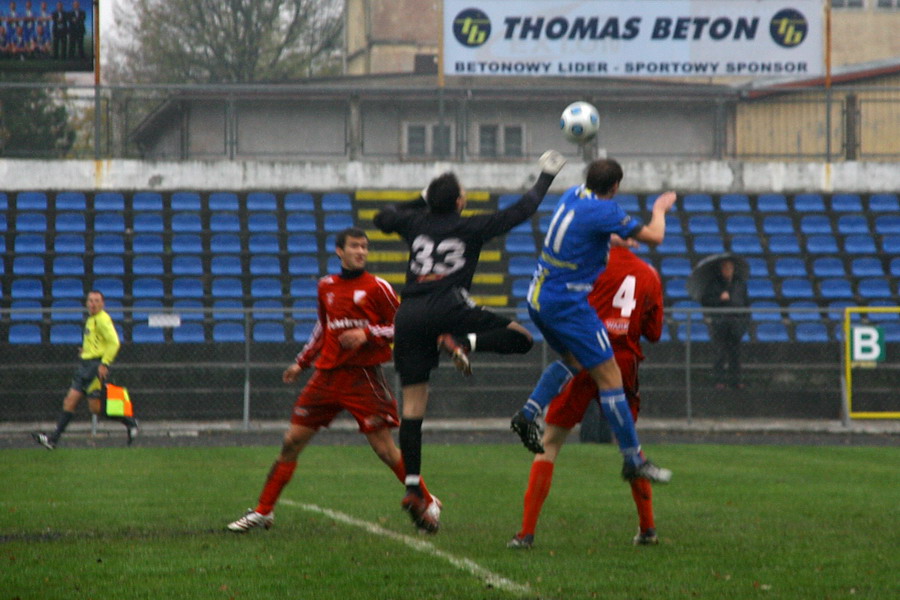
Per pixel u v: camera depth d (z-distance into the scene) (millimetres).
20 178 86062
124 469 44375
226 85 87938
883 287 82000
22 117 108250
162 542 26828
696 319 73375
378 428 29125
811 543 26859
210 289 79500
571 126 27562
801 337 71250
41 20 84312
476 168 89438
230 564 23766
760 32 86375
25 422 68000
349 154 91562
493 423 67750
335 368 28859
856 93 101812
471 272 27219
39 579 22203
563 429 26797
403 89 89312
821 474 42969
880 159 98438
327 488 38438
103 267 80250
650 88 92625
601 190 25781
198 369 69688
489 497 36219
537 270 26203
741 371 69812
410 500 27078
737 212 88625
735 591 21047
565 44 85688
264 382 69875
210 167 88125
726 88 96625
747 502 34938
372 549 25797
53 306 76312
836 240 85875
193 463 46875
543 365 72188
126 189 87125
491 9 85438
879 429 65438
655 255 83625
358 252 28625
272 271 81562
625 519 31250
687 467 45531
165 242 83188
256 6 154875
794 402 69688
